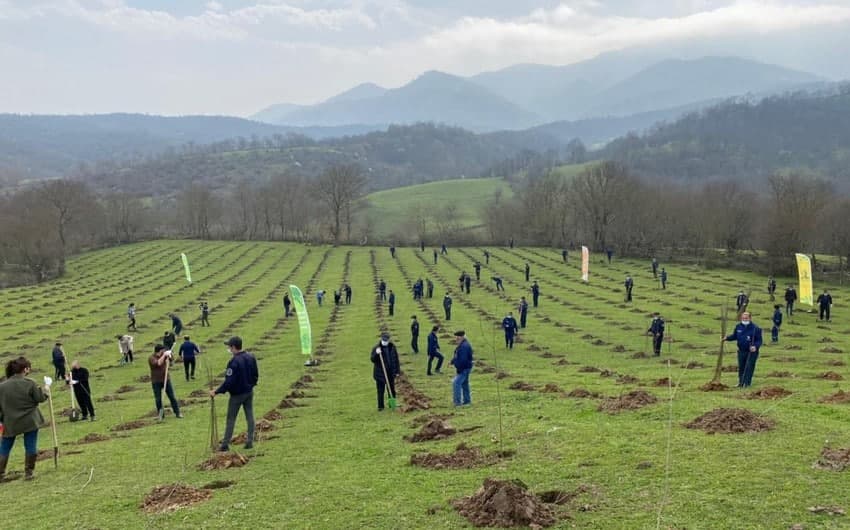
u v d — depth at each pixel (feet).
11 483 51.16
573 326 168.14
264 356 145.79
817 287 245.04
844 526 29.09
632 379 83.56
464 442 51.11
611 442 45.55
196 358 144.66
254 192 563.89
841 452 38.17
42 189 428.97
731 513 31.35
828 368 91.25
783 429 45.47
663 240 376.48
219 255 420.77
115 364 145.38
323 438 60.29
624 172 401.49
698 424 48.14
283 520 35.96
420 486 40.06
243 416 77.97
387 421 67.26
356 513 35.99
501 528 31.60
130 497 43.19
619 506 33.47
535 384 83.92
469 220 554.05
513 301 223.92
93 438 69.92
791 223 273.33
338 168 489.67
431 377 105.91
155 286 307.78
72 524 38.47
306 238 493.36
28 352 164.04
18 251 352.49
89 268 386.52
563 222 431.43
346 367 125.08
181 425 74.33
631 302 213.25
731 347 125.29
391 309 201.87
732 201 355.15
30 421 51.80
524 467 41.83
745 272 296.51
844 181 579.07
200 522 36.65
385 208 615.98
